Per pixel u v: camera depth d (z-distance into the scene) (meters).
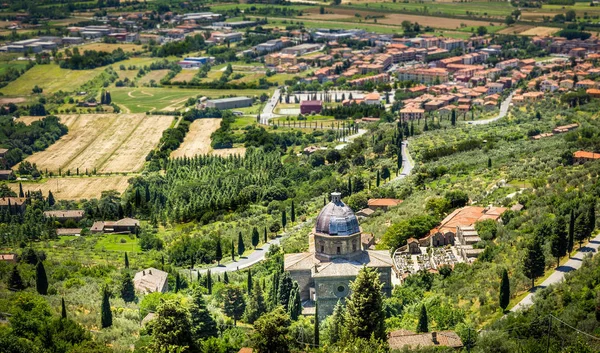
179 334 186.88
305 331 196.75
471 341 182.12
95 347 190.88
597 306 179.88
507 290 199.38
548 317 182.00
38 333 197.25
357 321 190.75
